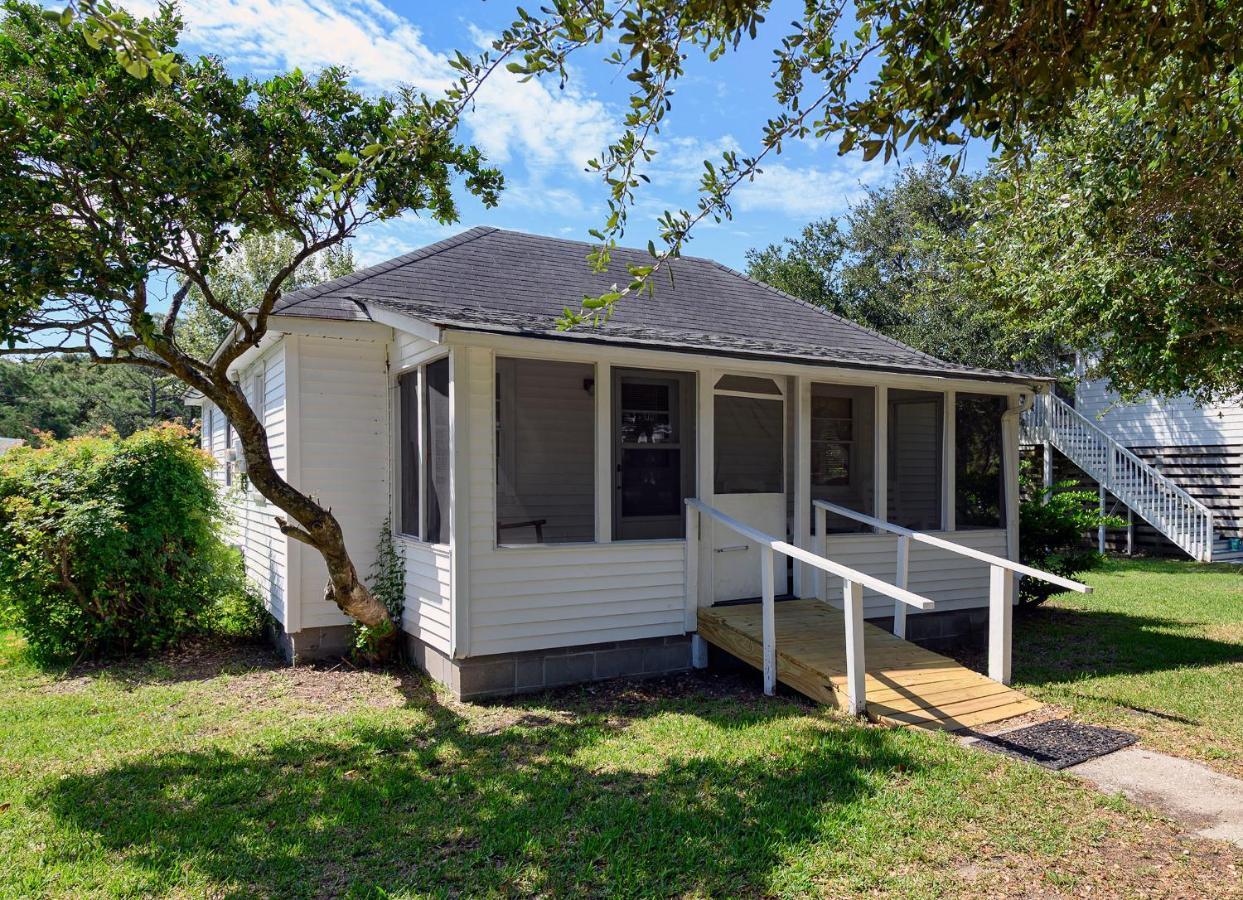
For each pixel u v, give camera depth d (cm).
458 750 519
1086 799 423
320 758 511
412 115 529
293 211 627
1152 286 654
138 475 861
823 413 821
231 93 576
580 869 355
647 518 718
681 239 377
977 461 917
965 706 578
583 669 683
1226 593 1199
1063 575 1028
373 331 768
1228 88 458
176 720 607
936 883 340
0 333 507
